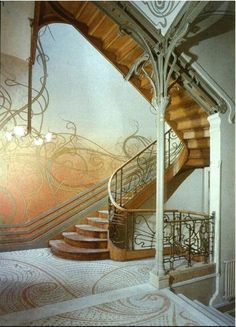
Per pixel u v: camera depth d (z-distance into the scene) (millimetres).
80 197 6461
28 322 2861
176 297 3500
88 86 6684
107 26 4172
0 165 5727
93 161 6652
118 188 6863
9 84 5805
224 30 4953
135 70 4609
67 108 6418
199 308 3270
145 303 3320
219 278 4441
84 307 3211
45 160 6152
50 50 6270
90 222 6234
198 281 4254
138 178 7043
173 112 5531
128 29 3865
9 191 5801
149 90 5328
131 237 5891
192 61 4535
